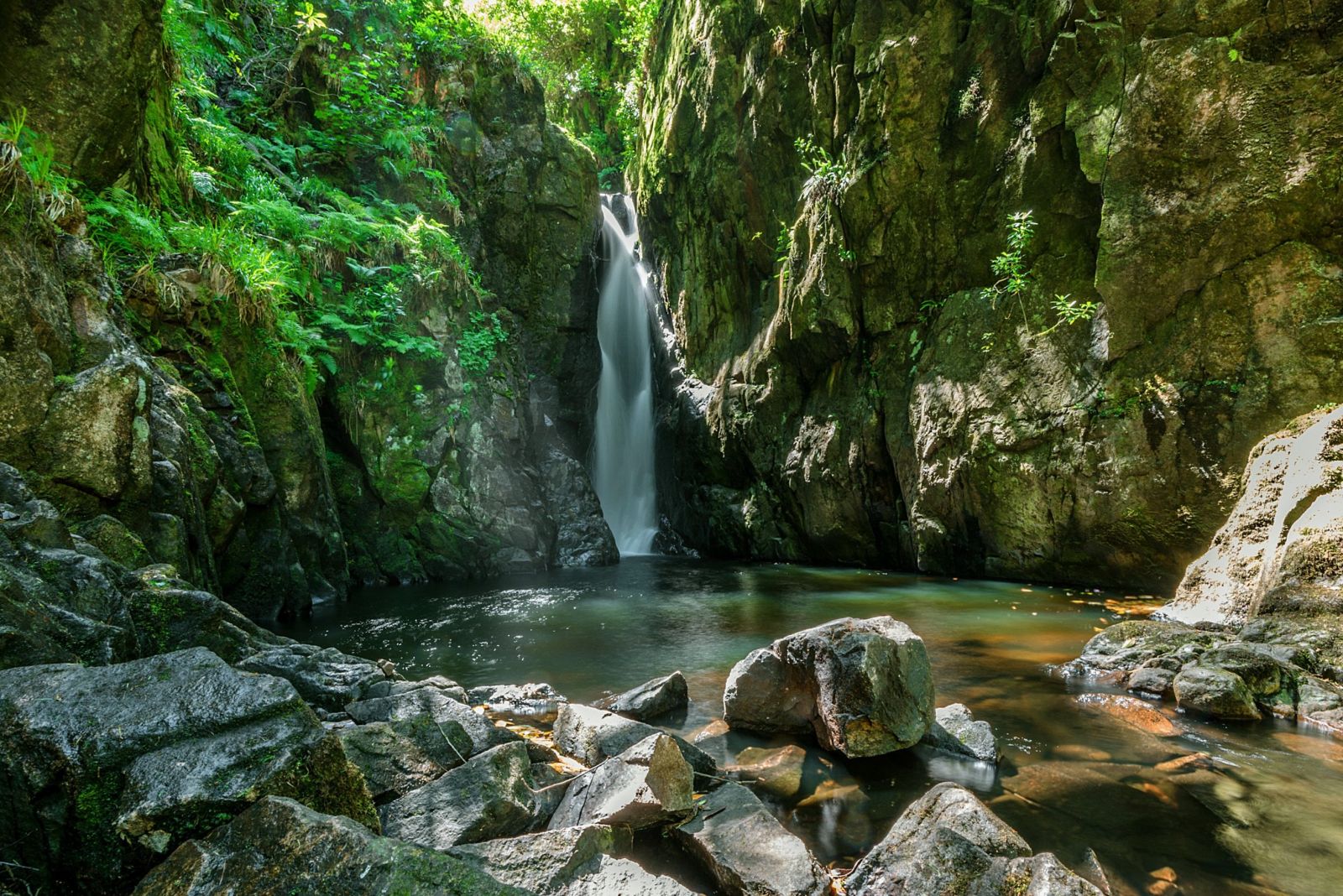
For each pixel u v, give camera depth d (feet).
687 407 49.24
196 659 7.09
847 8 35.45
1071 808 9.54
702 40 47.21
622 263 55.62
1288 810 9.44
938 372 32.09
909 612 23.97
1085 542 27.12
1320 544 15.84
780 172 41.86
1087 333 27.04
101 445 14.47
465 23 46.78
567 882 6.69
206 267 23.84
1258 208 22.76
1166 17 24.53
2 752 5.77
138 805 5.54
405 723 9.90
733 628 22.34
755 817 8.34
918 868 7.03
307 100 39.19
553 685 16.01
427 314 36.78
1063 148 27.81
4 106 18.43
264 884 5.23
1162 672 14.48
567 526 41.78
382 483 33.63
